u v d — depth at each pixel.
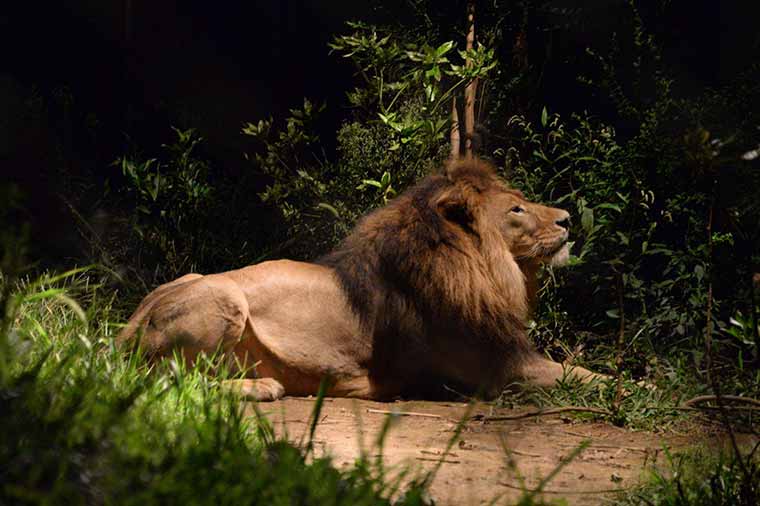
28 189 16.00
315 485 5.39
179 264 13.84
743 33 16.80
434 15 14.83
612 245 12.40
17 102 18.11
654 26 16.22
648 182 12.58
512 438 8.96
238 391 8.20
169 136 19.61
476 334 10.62
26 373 5.38
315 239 13.91
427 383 10.88
